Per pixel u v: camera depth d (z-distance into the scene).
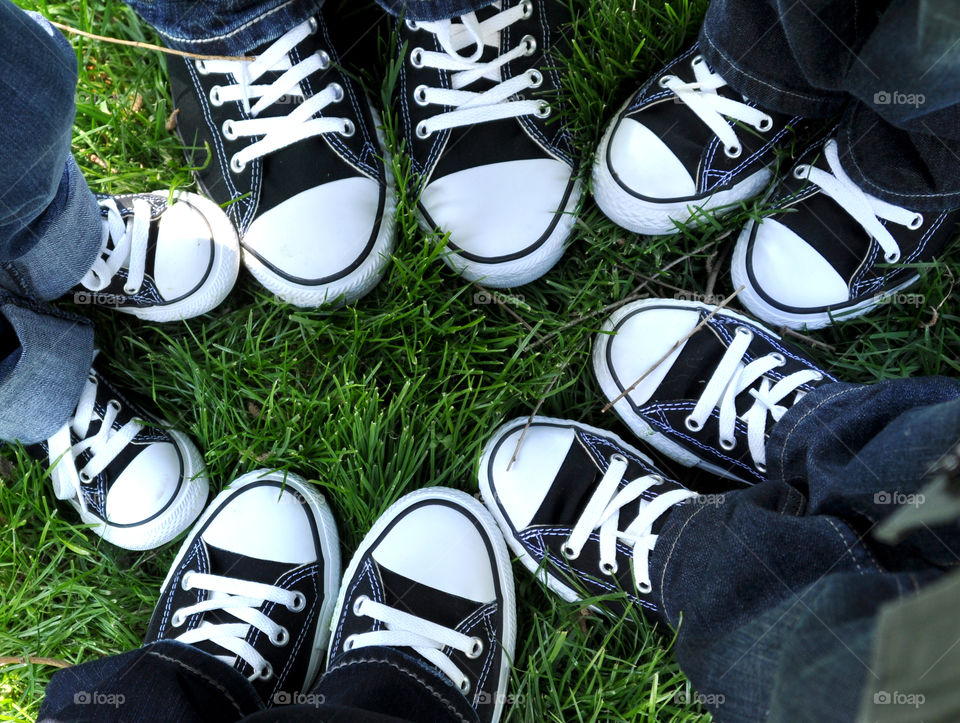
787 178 1.14
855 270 1.12
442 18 1.08
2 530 1.18
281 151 1.11
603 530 1.12
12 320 0.99
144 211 1.14
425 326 1.17
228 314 1.26
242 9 1.01
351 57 1.27
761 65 1.02
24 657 1.15
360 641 1.05
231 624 1.09
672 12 1.16
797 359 1.15
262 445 1.20
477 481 1.20
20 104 0.74
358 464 1.16
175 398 1.25
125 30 1.26
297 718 0.82
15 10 0.74
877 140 1.00
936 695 0.62
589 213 1.23
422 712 0.95
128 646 1.18
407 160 1.16
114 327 1.26
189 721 0.90
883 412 0.84
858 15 0.84
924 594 0.64
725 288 1.26
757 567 0.79
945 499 0.66
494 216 1.12
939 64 0.74
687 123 1.11
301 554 1.14
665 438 1.18
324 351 1.22
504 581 1.13
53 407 1.10
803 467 0.94
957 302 1.21
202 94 1.13
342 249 1.11
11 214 0.81
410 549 1.12
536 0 1.14
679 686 1.11
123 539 1.17
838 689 0.66
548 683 1.15
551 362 1.21
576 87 1.17
